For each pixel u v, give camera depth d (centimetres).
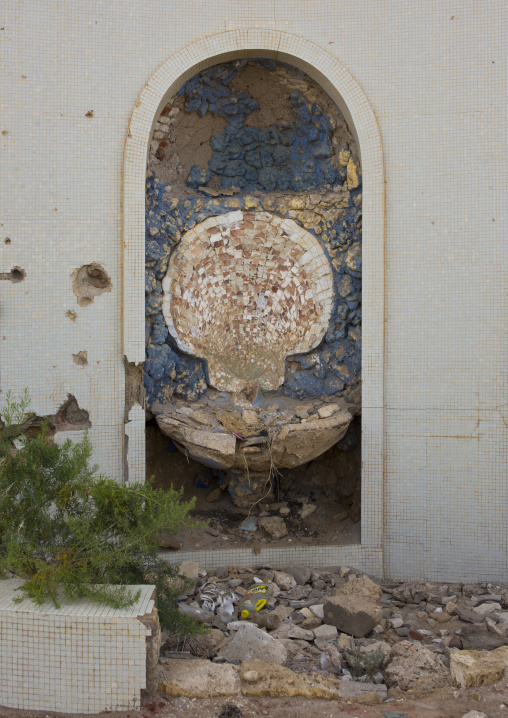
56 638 488
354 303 808
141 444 761
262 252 851
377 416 771
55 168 729
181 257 819
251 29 752
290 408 841
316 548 793
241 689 511
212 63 768
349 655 582
